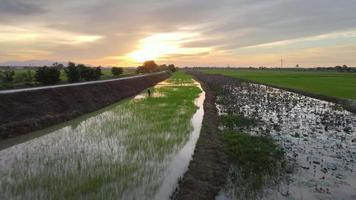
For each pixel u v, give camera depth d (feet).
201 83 273.13
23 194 39.37
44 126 83.66
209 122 85.51
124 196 39.32
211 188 43.73
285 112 107.45
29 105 89.61
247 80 282.56
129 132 73.61
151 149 59.41
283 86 203.72
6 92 89.66
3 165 50.62
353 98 132.36
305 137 72.18
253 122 87.81
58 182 43.21
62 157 54.75
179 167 49.85
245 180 47.16
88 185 42.24
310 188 44.47
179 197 39.91
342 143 67.56
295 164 53.72
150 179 44.83
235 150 59.88
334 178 48.01
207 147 61.36
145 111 106.11
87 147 61.26
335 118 95.96
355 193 43.11
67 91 116.67
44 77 148.46
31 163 51.55
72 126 83.76
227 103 130.82
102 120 91.15
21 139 69.62
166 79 379.55
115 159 53.42
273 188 44.42
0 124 73.15
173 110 107.55
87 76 196.34
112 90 159.02
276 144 64.85
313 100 140.87
